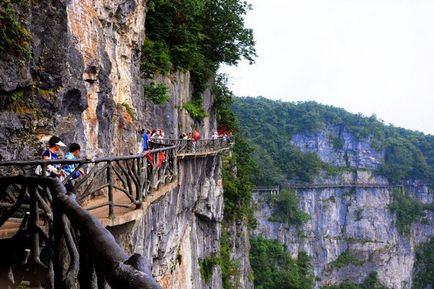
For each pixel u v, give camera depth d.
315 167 118.75
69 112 11.80
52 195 5.62
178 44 28.95
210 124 42.16
